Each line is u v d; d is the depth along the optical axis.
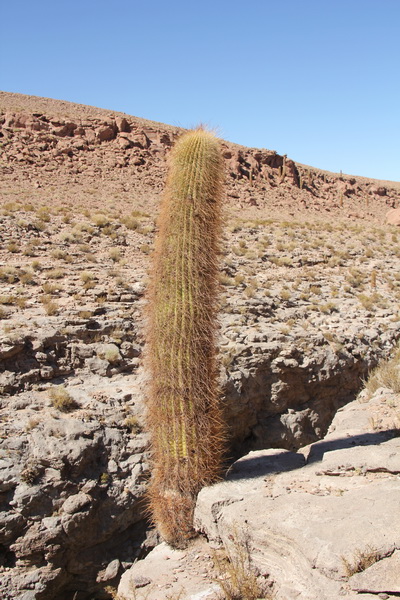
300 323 15.77
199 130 6.49
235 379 11.73
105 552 8.26
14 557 7.55
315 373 13.38
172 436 5.77
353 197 66.06
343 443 6.79
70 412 9.41
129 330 12.40
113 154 46.16
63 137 46.81
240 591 4.47
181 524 5.72
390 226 47.12
